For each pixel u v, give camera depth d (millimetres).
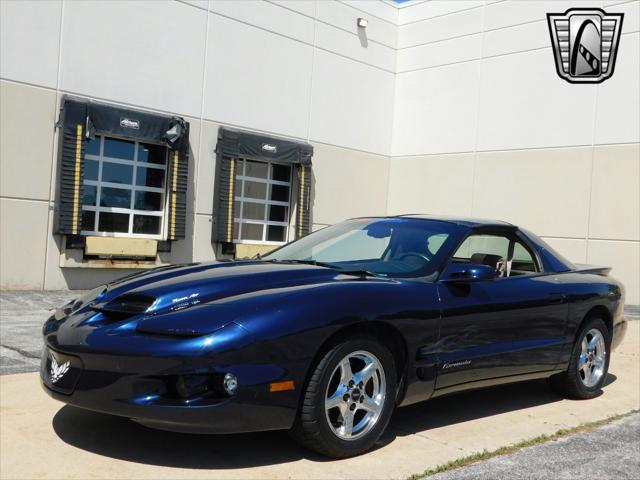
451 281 4039
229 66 13344
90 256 11273
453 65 15875
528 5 14469
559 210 13859
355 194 16188
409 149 16703
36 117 10609
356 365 3523
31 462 3238
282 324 3178
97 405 3148
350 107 15953
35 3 10523
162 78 12250
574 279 5086
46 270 10828
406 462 3480
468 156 15500
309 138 15039
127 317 3346
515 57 14703
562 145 13852
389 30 16828
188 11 12602
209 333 3070
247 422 3094
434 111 16219
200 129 12867
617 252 12953
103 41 11383
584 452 3879
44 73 10680
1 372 5105
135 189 12008
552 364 4781
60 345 3301
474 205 15344
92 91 11281
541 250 5086
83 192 11039
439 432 4094
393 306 3621
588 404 5098
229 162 13109
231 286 3482
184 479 3074
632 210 12781
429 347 3809
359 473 3268
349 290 3529
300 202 14656
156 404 3021
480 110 15305
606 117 13211
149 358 3035
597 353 5352
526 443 3971
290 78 14547
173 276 3732
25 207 10547
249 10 13648
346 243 4602
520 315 4418
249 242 13945
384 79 16797
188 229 12727
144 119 11711
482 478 3342
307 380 3258
